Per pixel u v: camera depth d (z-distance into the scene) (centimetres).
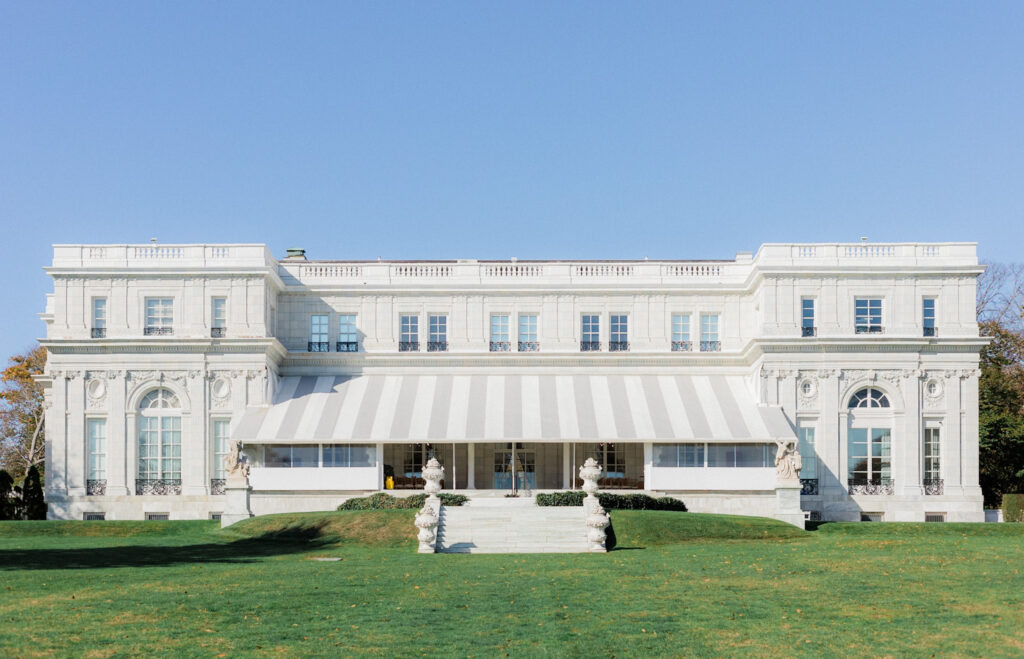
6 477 7106
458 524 5259
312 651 2625
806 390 6869
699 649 2705
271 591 3394
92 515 6781
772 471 6519
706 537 5294
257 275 6900
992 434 8019
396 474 7056
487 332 7356
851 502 6788
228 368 6850
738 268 7425
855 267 6919
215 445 6838
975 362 6850
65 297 6925
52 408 6825
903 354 6850
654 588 3534
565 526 5253
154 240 7044
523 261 7650
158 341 6794
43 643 2636
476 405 6931
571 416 6806
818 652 2681
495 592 3431
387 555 4669
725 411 6850
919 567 3962
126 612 3000
